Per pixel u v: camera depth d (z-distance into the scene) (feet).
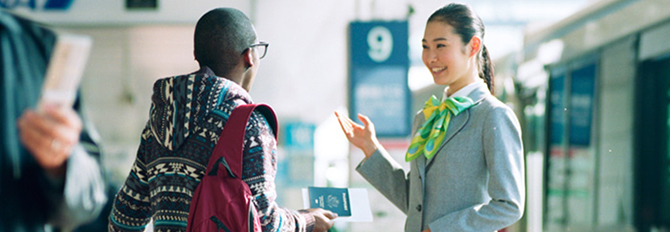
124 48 19.95
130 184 7.79
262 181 7.00
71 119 8.95
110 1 18.93
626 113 18.35
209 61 7.36
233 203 6.82
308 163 41.68
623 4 18.97
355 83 25.34
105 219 9.49
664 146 17.31
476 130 7.50
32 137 8.36
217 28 7.29
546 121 22.75
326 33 32.22
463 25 7.59
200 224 6.85
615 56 19.03
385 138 25.31
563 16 22.50
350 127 8.83
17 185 8.40
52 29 8.96
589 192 19.86
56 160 8.68
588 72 20.47
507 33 50.26
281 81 41.09
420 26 27.99
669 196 17.16
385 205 26.86
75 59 9.09
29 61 8.69
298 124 43.06
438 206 7.59
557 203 21.81
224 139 6.95
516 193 7.19
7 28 8.38
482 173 7.52
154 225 7.28
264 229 6.96
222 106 7.09
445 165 7.60
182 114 7.11
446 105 7.68
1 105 8.38
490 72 8.24
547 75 22.85
